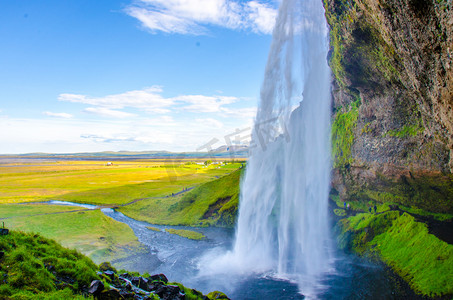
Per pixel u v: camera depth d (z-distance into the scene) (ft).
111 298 51.11
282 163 160.04
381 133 119.14
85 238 141.38
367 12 74.69
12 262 48.42
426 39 56.80
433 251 88.48
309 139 156.25
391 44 73.26
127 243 143.54
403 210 114.73
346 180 141.49
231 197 195.31
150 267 114.52
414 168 103.04
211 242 148.36
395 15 61.87
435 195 103.04
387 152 114.32
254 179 166.20
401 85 94.38
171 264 117.60
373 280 91.97
